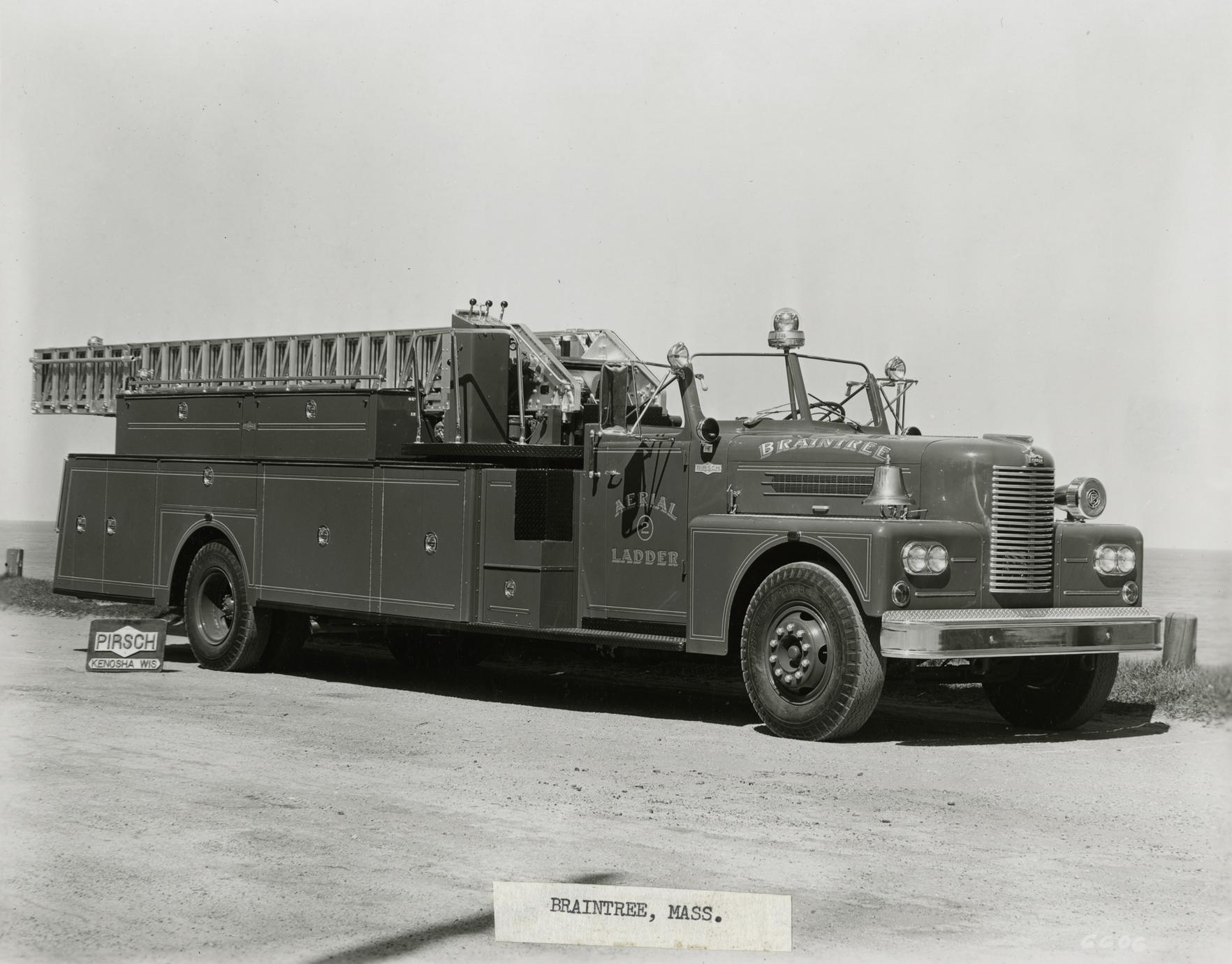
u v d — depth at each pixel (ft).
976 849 20.44
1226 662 39.99
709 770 25.90
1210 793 24.43
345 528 38.65
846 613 28.76
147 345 50.96
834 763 26.86
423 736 29.30
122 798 22.82
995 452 30.17
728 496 31.91
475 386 37.86
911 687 39.22
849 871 19.16
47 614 55.72
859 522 28.94
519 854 19.74
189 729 29.45
